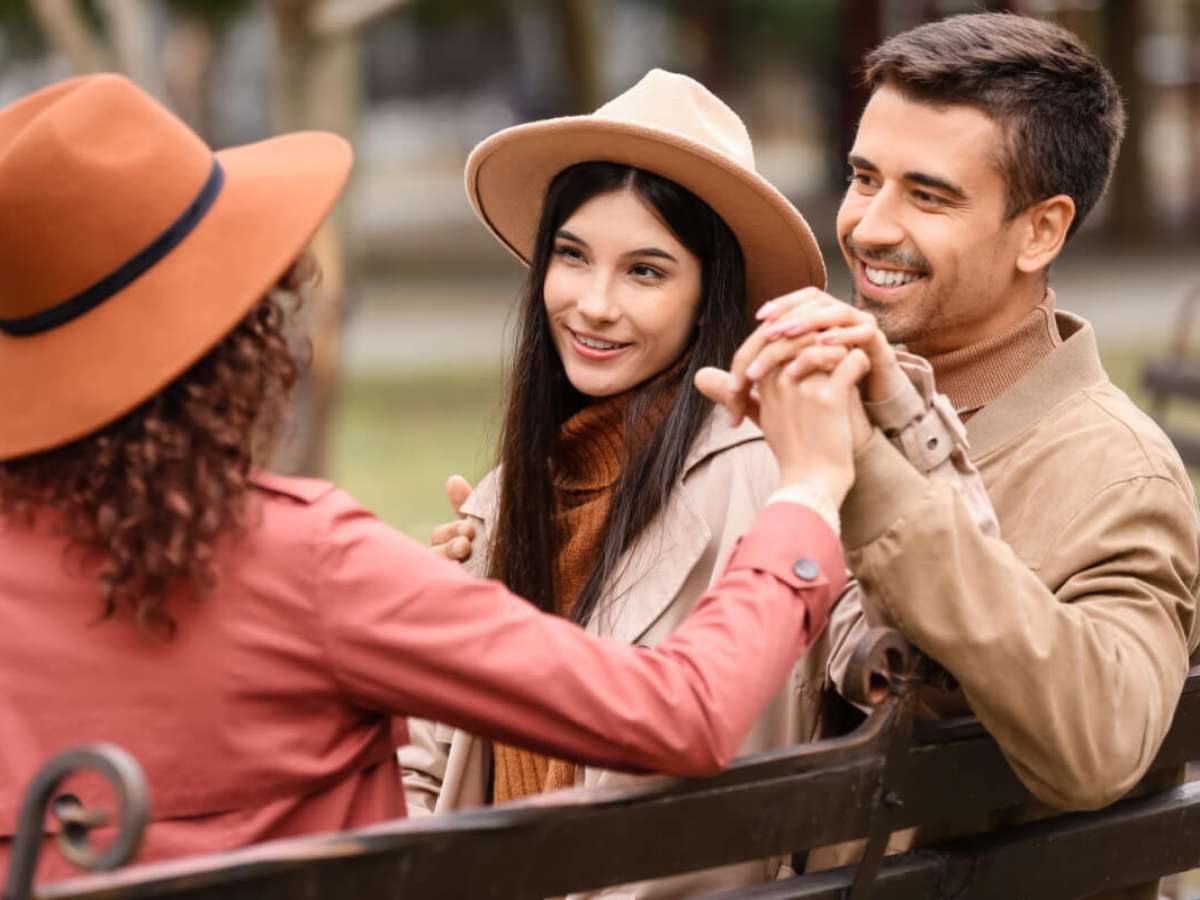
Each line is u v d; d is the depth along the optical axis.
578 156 2.62
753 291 2.77
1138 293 18.08
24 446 1.84
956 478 2.26
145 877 1.64
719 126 2.69
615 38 45.06
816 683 2.58
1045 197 2.56
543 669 1.86
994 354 2.61
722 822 2.06
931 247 2.54
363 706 1.94
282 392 1.93
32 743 1.87
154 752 1.86
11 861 1.68
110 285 1.84
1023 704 2.14
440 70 54.75
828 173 31.22
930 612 2.13
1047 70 2.53
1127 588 2.32
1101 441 2.46
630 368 2.61
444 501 9.62
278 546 1.87
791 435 2.10
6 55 28.03
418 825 1.83
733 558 2.05
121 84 1.88
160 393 1.85
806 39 31.81
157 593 1.81
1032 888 2.40
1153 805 2.54
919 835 2.47
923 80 2.52
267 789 1.89
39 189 1.81
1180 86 37.50
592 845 1.96
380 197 40.06
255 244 1.88
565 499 2.76
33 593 1.88
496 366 15.10
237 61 43.84
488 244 27.06
